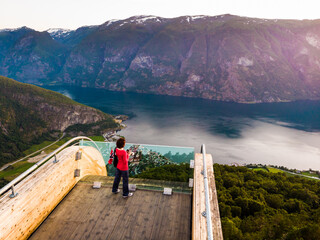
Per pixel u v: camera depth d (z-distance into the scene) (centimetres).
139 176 695
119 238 445
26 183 473
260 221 2364
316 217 2617
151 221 493
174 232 462
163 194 591
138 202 562
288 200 3266
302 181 4625
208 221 300
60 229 468
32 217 454
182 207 542
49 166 552
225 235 2062
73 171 636
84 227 475
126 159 577
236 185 3691
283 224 2334
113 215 513
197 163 581
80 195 594
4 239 373
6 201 413
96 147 823
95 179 679
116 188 599
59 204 555
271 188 3800
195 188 462
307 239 1991
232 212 2644
